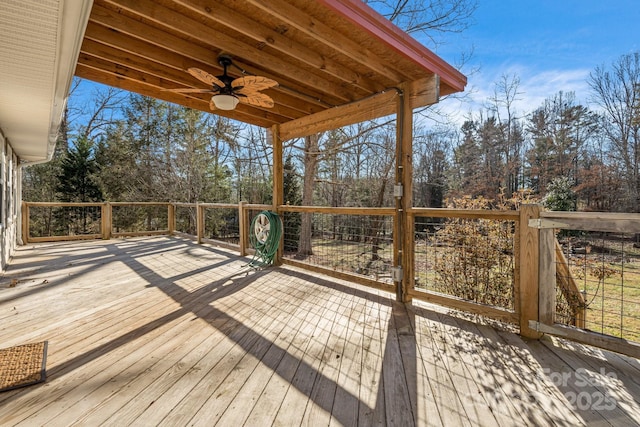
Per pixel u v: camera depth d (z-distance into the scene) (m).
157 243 7.64
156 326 2.78
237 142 12.02
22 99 3.56
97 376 2.00
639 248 7.65
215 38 2.73
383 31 2.48
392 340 2.53
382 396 1.81
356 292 3.79
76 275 4.58
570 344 2.46
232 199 13.92
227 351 2.33
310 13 2.40
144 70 3.28
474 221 3.80
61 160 13.27
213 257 5.89
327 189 14.27
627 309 4.76
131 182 13.09
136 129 13.26
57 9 1.88
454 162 18.02
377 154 11.65
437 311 3.17
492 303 3.44
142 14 2.35
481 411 1.69
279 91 4.07
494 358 2.25
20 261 5.57
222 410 1.68
